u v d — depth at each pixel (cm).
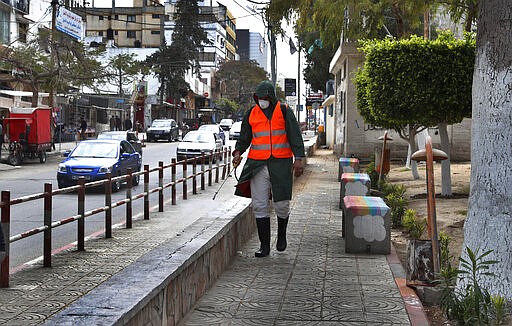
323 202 1675
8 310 673
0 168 2836
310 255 970
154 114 8081
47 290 767
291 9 1366
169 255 645
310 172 2686
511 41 656
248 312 672
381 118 1700
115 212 1563
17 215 1477
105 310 434
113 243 1112
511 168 653
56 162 3259
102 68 4197
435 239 727
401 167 2680
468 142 2830
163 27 10394
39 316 649
